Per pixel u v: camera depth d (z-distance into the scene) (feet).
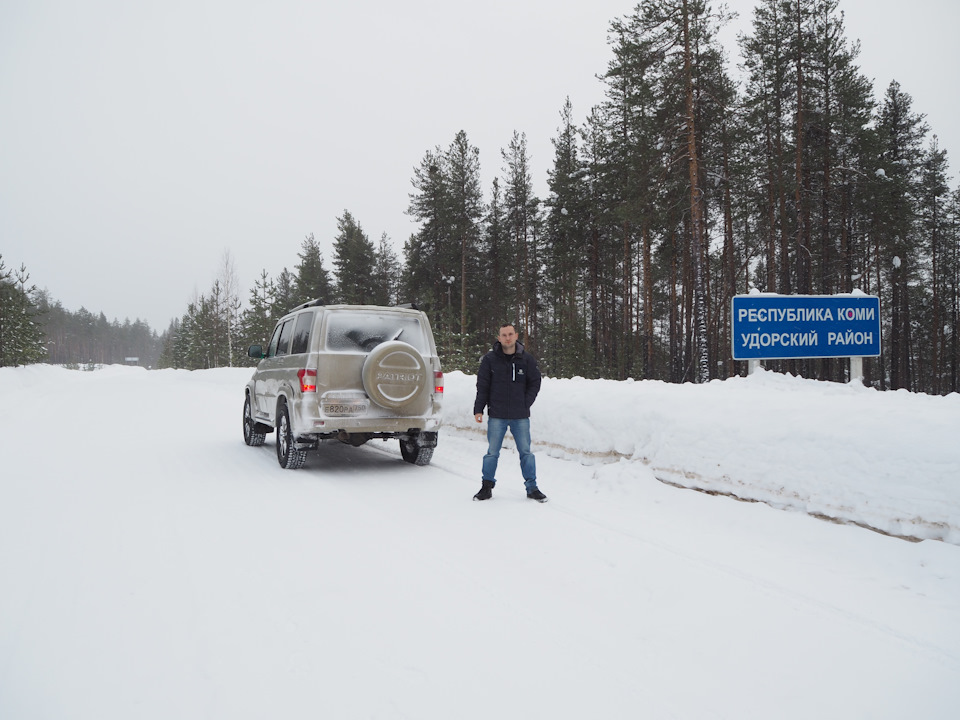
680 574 12.67
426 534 15.43
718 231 103.40
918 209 107.14
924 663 9.05
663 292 116.88
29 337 109.19
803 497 15.44
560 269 104.22
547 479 22.31
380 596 11.37
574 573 12.75
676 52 59.57
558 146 109.81
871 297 23.71
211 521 16.40
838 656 9.28
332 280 147.64
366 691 8.03
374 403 23.13
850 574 12.52
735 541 14.80
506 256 115.03
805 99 75.56
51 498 18.81
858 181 81.35
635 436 21.34
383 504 18.58
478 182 114.42
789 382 22.82
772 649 9.49
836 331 23.36
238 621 10.15
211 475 22.89
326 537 15.07
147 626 9.91
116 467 24.30
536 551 14.15
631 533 15.55
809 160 76.02
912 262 109.60
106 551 13.75
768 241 86.89
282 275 188.24
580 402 24.38
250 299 167.94
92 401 58.95
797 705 7.92
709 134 68.18
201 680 8.25
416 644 9.45
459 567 13.03
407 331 24.59
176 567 12.76
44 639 9.41
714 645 9.62
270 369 27.50
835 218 92.58
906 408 15.07
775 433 16.80
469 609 10.85
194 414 47.14
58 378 111.86
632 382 27.40
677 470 19.12
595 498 19.39
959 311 129.29
